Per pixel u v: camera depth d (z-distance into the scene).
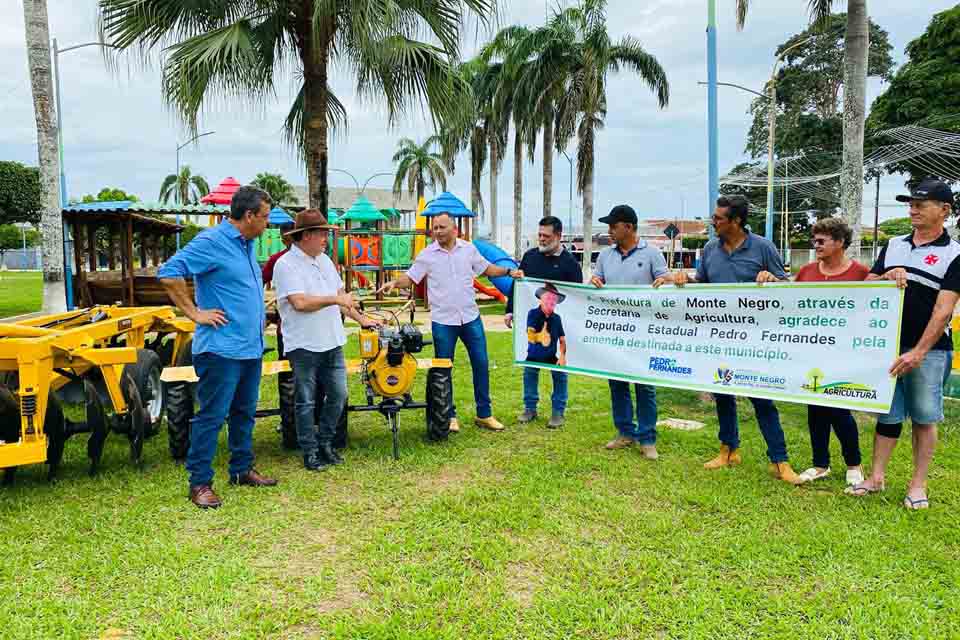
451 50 9.27
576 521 3.98
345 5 8.20
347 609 3.06
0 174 32.22
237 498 4.35
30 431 4.18
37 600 3.10
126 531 3.83
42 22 11.23
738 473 4.77
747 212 4.76
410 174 45.44
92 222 14.09
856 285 4.18
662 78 25.70
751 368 4.65
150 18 8.30
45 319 5.67
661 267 5.29
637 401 5.20
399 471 4.89
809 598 3.14
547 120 27.00
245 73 8.14
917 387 4.05
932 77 28.53
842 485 4.52
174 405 5.02
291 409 5.38
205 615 2.96
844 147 9.38
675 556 3.54
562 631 2.87
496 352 10.48
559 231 5.84
